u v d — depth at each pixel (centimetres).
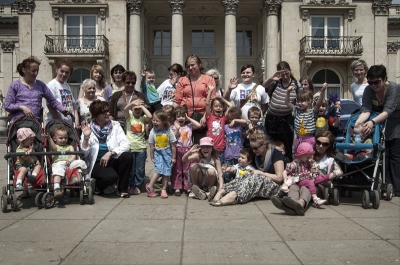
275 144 795
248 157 713
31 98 708
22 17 2762
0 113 3228
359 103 820
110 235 475
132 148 750
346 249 421
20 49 2766
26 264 384
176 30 2716
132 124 757
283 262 386
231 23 2714
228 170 730
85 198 659
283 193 681
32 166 650
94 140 720
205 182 727
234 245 436
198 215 576
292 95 802
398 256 400
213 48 3161
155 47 3172
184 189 780
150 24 3148
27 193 708
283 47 2770
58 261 391
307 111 737
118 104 804
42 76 2773
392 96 667
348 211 600
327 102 759
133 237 467
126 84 795
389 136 712
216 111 763
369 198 616
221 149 764
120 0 2756
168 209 617
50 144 672
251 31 3200
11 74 3722
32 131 656
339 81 2822
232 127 761
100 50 2695
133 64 2727
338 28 2795
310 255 404
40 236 472
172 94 977
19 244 443
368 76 659
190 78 813
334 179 668
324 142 658
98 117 722
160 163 717
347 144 646
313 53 2677
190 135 752
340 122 794
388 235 471
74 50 2706
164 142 718
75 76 2812
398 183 711
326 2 2750
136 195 743
